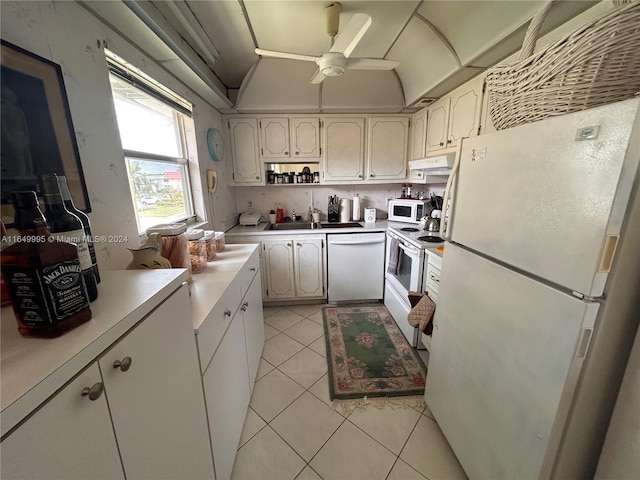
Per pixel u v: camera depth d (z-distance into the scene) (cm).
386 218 329
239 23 163
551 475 77
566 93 71
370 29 174
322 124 271
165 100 163
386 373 182
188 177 201
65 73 90
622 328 67
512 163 83
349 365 191
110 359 50
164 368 67
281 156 276
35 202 48
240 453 130
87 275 60
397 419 148
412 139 278
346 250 271
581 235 63
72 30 94
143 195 147
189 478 79
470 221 105
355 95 249
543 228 73
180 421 75
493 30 142
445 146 218
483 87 172
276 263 273
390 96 251
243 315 145
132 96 140
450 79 190
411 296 189
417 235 223
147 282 71
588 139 60
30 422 36
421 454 129
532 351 78
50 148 81
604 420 74
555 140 68
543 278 74
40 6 82
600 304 63
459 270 113
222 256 165
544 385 74
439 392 132
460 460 115
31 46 79
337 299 284
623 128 54
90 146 100
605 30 62
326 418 149
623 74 63
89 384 45
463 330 111
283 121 269
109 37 112
